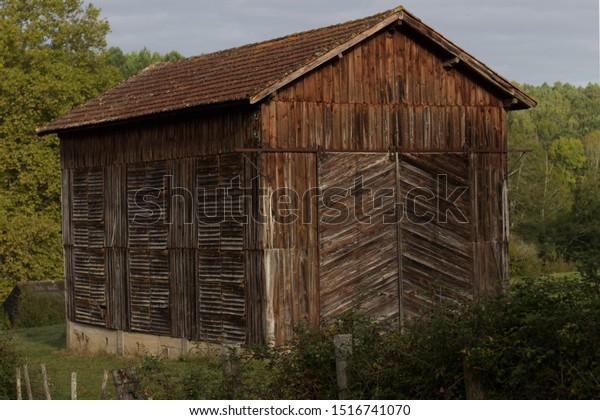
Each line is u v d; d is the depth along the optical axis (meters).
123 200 29.34
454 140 26.52
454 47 25.98
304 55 24.78
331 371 14.27
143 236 28.48
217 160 25.44
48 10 59.41
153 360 15.73
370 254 25.05
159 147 27.72
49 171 54.59
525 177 73.50
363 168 25.09
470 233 26.58
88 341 31.33
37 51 56.69
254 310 24.33
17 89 54.31
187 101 25.80
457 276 26.27
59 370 27.08
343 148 24.86
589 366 11.70
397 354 13.67
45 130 31.62
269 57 26.39
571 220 65.81
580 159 104.94
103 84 59.16
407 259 25.52
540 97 160.62
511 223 68.00
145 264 28.47
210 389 14.87
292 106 24.20
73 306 32.03
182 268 26.92
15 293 51.56
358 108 25.11
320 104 24.59
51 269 55.84
